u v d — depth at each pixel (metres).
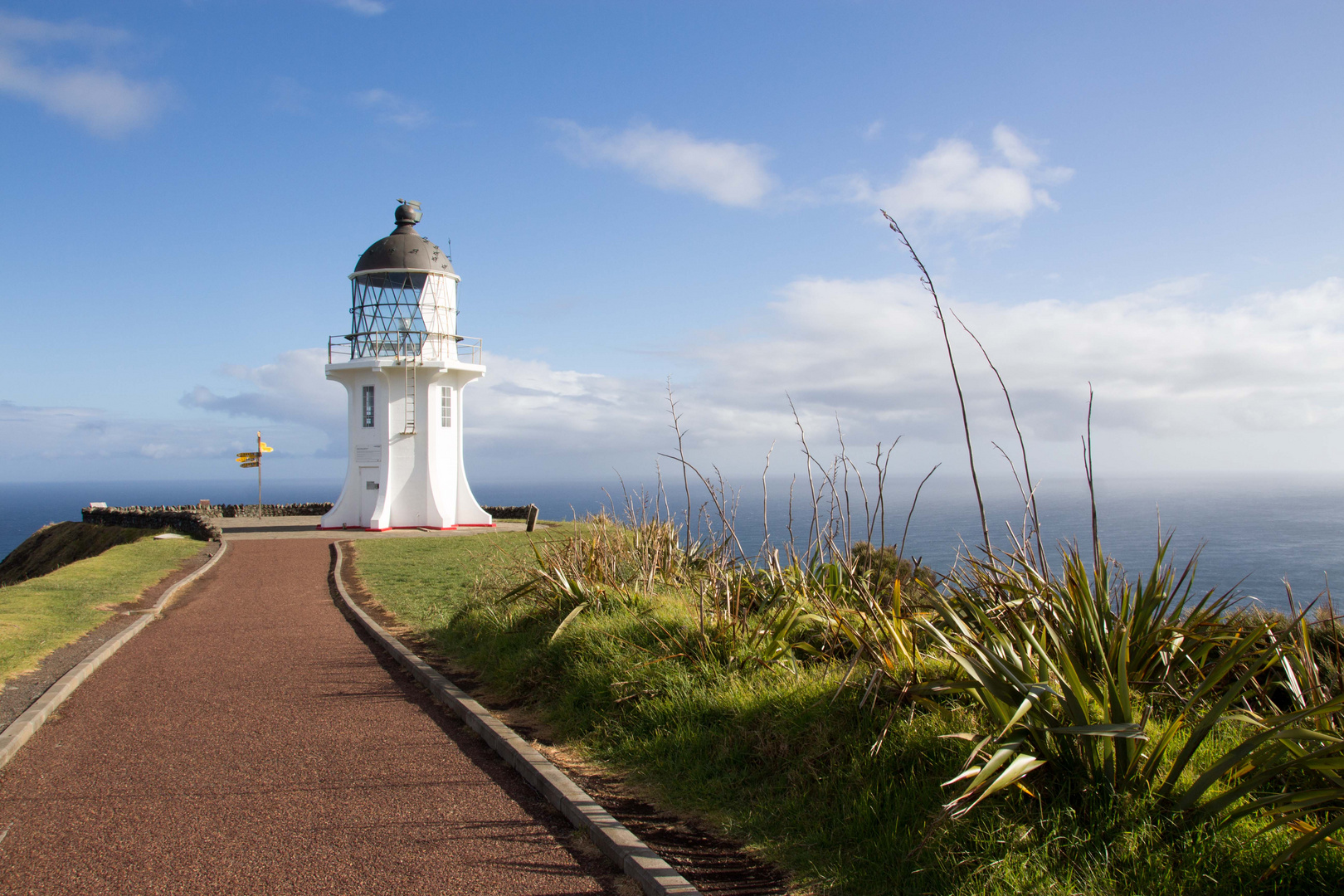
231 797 5.48
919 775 4.57
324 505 42.47
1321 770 3.51
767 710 5.71
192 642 10.97
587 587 9.32
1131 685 5.04
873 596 6.61
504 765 6.13
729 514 8.48
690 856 4.46
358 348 31.92
